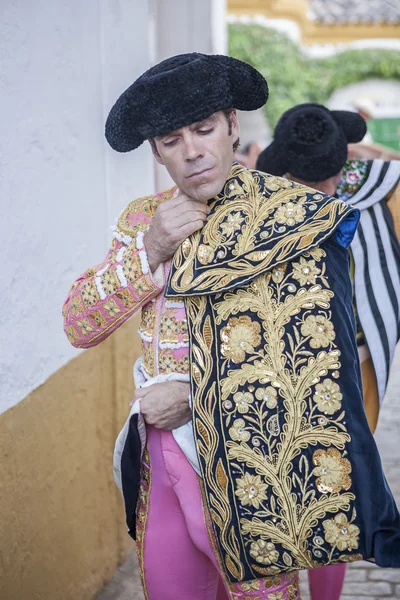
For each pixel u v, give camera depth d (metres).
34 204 3.64
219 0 8.70
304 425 2.50
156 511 2.77
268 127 23.22
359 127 3.82
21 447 3.54
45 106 3.77
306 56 23.47
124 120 2.56
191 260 2.58
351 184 3.90
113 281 2.67
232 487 2.53
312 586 3.47
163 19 8.16
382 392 3.80
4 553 3.38
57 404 3.94
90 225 4.37
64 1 4.02
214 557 2.67
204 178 2.52
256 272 2.49
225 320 2.55
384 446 6.40
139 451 2.70
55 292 3.89
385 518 2.48
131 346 5.05
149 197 2.84
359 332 3.77
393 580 4.50
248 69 2.61
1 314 3.33
